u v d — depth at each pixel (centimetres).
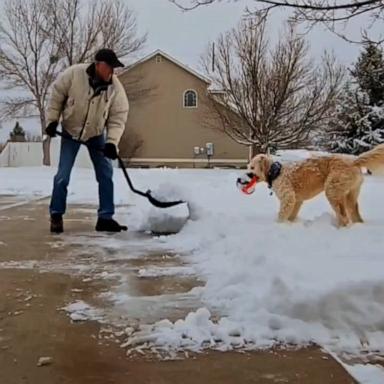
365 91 1814
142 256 361
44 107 2436
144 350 195
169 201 463
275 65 1947
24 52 2405
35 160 2500
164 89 2711
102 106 480
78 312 238
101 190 476
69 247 394
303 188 456
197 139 2717
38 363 184
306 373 176
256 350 195
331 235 373
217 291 265
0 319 228
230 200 636
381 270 258
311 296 224
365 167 449
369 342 202
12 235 447
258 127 1959
